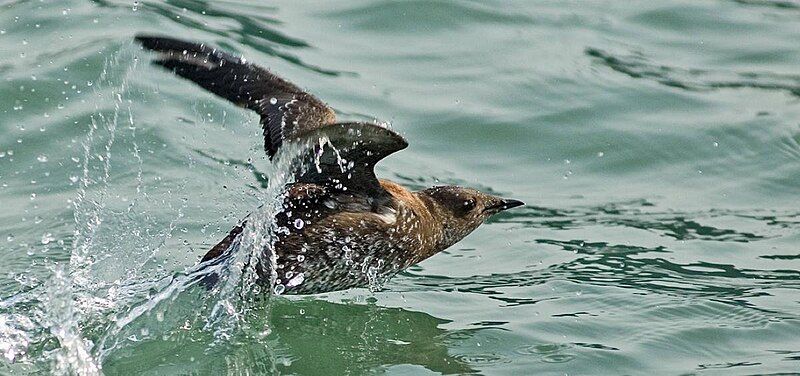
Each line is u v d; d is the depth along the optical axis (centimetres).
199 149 1661
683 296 1412
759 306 1388
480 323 1345
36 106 1714
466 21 2038
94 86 1767
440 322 1348
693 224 1602
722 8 2111
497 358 1271
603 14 2094
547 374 1236
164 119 1717
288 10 2048
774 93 1880
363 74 1880
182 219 1488
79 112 1708
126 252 1402
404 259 1337
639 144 1767
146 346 1246
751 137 1780
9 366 1197
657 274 1473
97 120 1689
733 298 1406
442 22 2031
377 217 1270
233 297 1266
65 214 1483
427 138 1764
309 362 1263
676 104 1850
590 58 1958
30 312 1272
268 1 2080
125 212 1494
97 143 1645
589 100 1847
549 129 1791
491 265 1497
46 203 1508
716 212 1633
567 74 1906
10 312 1270
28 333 1242
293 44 1938
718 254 1527
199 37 1908
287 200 1236
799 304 1395
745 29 2053
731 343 1307
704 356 1282
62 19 1930
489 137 1775
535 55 1958
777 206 1648
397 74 1891
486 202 1436
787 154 1748
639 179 1714
